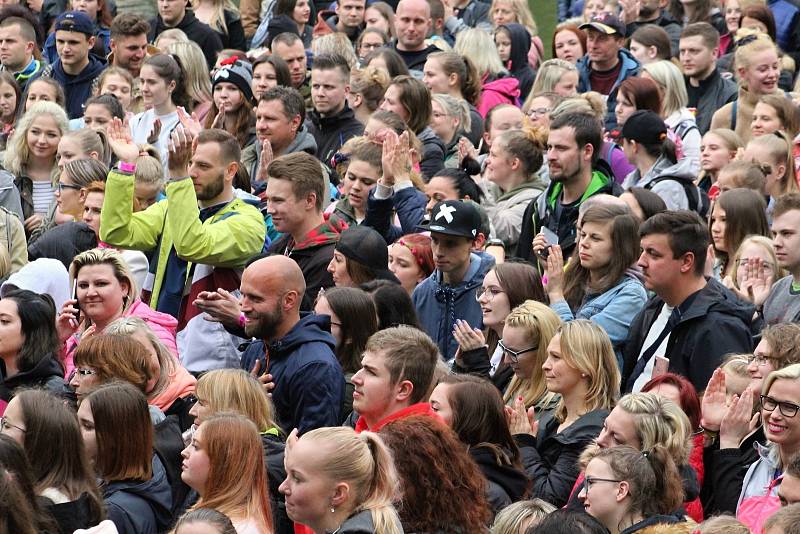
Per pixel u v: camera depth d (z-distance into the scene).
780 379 19.58
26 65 43.53
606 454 18.25
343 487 16.94
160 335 26.19
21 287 27.78
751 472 20.44
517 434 21.73
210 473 18.42
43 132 35.09
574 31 46.44
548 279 26.06
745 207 27.97
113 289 25.86
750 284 26.02
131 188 28.19
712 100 41.09
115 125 33.91
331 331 23.91
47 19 52.28
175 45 39.28
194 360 27.12
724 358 22.55
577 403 21.89
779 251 25.41
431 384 21.77
